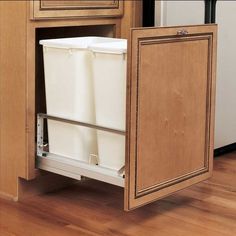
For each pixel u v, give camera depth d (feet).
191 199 8.90
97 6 9.10
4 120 8.79
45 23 8.52
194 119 8.40
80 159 8.63
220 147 11.01
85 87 8.49
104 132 8.20
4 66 8.65
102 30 9.72
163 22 10.37
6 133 8.80
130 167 7.59
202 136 8.61
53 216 8.30
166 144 8.03
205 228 7.98
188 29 8.02
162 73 7.79
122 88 7.88
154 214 8.38
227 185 9.49
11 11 8.45
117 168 8.16
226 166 10.41
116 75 7.91
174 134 8.13
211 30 8.39
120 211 8.48
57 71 8.56
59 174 8.86
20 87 8.51
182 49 8.01
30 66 8.45
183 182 8.41
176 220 8.20
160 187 8.05
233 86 10.90
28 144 8.58
